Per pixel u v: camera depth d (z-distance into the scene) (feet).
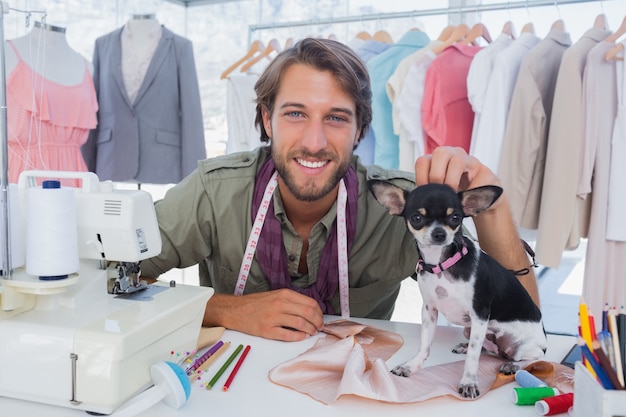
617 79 7.42
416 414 2.91
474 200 3.18
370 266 5.12
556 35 7.98
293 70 4.26
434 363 3.65
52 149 8.26
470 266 3.14
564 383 3.18
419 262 3.29
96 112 9.84
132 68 9.70
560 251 7.50
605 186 7.61
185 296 3.71
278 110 4.35
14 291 3.18
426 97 8.19
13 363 3.06
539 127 7.63
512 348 3.44
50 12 9.21
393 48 8.91
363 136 4.99
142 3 11.09
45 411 2.97
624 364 2.48
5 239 3.20
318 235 4.84
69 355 2.94
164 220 5.04
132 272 3.81
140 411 2.86
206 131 12.17
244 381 3.33
